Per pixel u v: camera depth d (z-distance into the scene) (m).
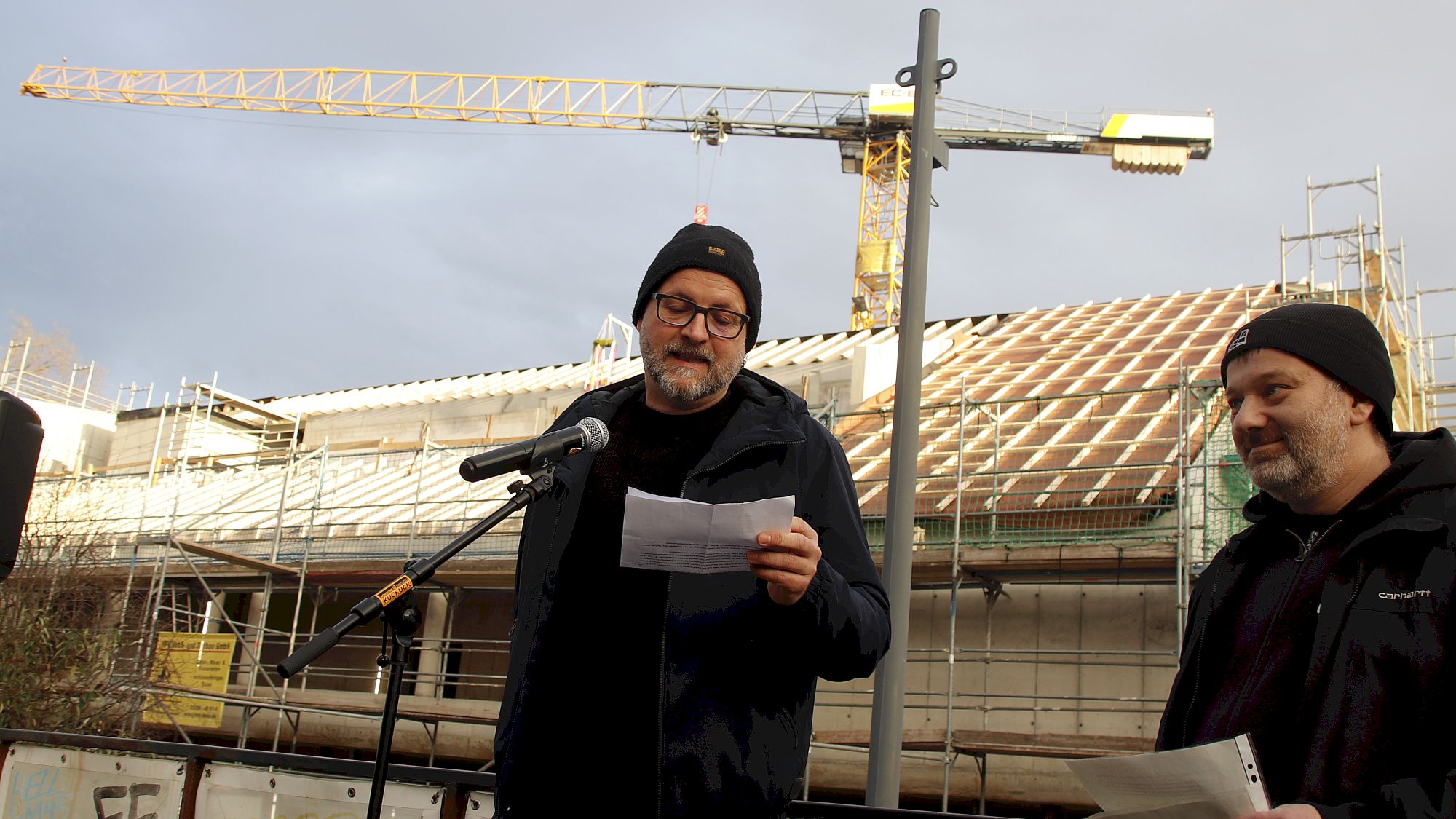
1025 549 11.26
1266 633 2.24
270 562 16.81
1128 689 11.12
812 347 22.19
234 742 16.70
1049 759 10.85
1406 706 1.95
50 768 4.63
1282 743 2.12
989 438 14.12
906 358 7.39
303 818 3.89
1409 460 2.20
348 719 15.47
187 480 23.70
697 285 2.73
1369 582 2.08
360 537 17.11
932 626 12.42
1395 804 1.82
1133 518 11.48
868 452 14.71
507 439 22.59
